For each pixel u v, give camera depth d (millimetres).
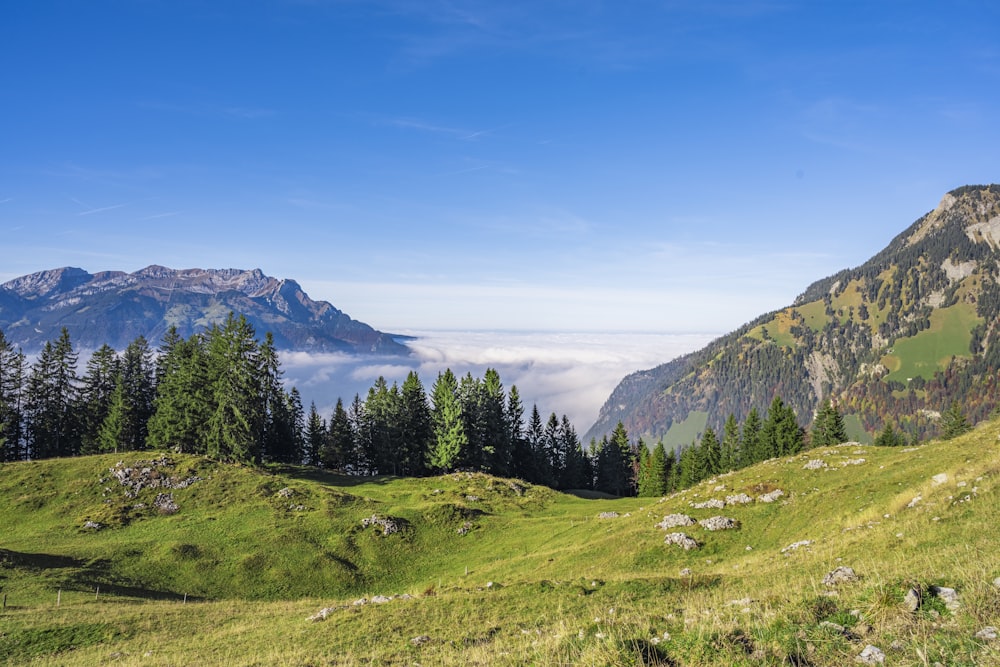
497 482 79375
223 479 65125
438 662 14578
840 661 8406
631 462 135375
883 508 27688
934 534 19266
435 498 67688
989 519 18906
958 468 26859
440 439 92625
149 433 84625
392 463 96000
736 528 36188
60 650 24406
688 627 11477
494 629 18406
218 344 80938
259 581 45062
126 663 20828
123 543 48875
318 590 44875
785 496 39219
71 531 52781
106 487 62062
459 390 101875
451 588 29344
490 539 53656
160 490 62000
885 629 9086
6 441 85000
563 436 125188
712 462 109875
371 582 46750
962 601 9484
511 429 109875
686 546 34750
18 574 38031
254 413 80688
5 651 24297
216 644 22297
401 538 53312
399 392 98938
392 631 19875
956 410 125688
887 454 43469
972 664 7340
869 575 13617
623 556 35219
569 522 53219
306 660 16750
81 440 91312
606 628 12984
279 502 60250
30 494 60844
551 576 34875
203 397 79688
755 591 17516
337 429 102438
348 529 54062
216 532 53000
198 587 43531
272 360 93938
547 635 14523
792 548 27078
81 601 33500
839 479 39844
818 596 11648
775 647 9070
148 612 29781
